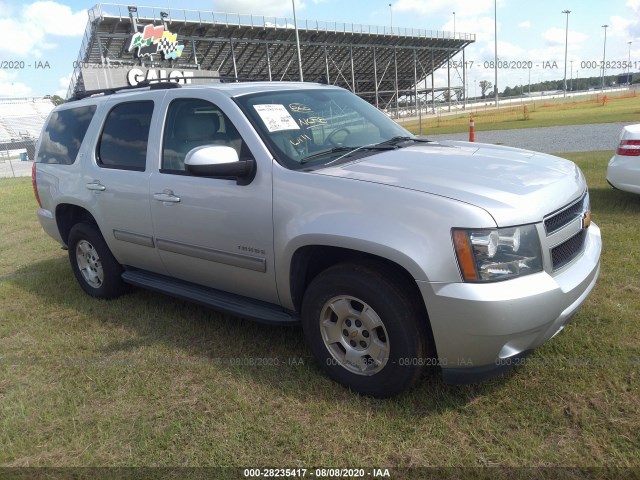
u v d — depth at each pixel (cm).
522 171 314
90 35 3619
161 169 396
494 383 310
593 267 312
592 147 1314
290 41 4825
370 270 289
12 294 537
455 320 264
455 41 6675
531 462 249
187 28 4141
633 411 276
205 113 373
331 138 369
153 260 424
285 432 284
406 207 275
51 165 516
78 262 512
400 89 7375
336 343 316
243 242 342
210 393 326
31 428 304
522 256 267
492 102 8156
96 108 475
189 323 428
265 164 330
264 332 402
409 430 278
